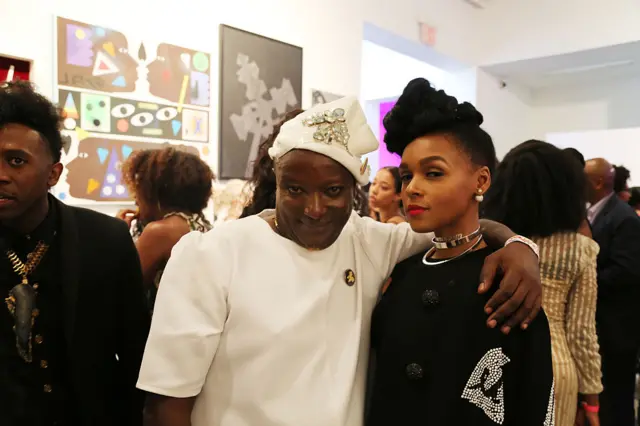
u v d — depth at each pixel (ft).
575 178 4.89
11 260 3.14
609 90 19.16
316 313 2.86
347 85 11.95
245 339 2.73
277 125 4.23
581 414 5.06
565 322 4.85
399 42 14.10
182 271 2.75
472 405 2.75
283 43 10.22
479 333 2.80
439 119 2.92
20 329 3.07
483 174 3.06
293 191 2.76
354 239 3.32
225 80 9.12
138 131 7.85
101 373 3.38
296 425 2.68
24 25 6.68
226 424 2.71
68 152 7.06
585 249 4.77
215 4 9.00
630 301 7.95
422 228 2.98
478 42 16.94
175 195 5.47
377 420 3.03
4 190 2.86
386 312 3.20
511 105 19.48
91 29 7.26
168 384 2.59
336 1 11.57
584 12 14.70
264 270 2.85
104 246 3.43
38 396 3.13
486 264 2.93
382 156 19.60
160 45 8.11
